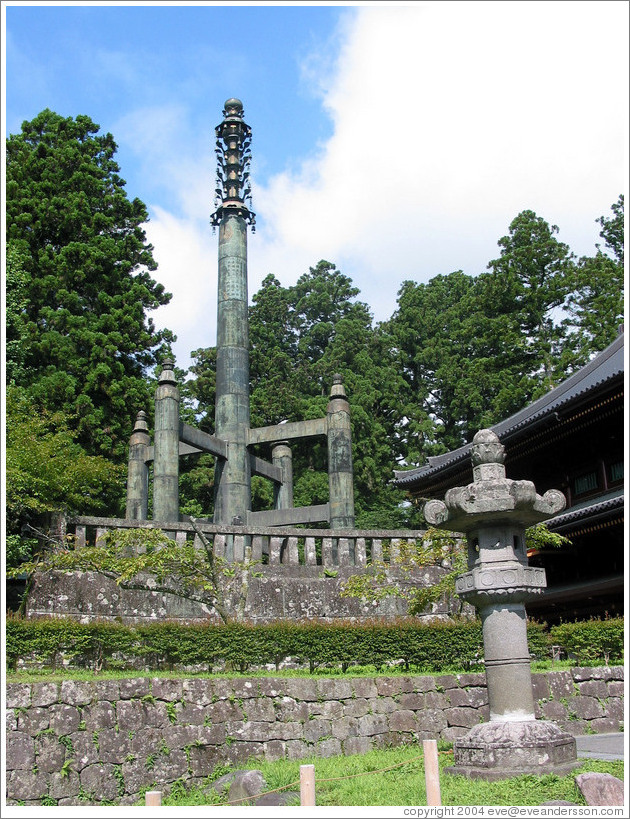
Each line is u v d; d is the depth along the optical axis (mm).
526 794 8070
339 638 15008
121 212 37625
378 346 55500
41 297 33844
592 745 11500
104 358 33406
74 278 34281
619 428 21875
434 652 15305
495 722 9289
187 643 14164
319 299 57375
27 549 16922
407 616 18094
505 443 23938
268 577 18109
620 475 22422
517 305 50875
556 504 9711
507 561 9641
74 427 31547
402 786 9180
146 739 10820
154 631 14062
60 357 32344
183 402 45750
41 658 13000
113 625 13844
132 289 35719
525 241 50781
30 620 13266
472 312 54656
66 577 15656
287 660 14922
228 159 27828
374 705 12562
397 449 53688
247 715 11695
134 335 35500
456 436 54344
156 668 14039
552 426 22188
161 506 21766
